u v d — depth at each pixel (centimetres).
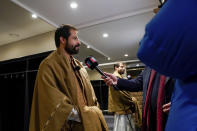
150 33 33
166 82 65
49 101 94
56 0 193
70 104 97
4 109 221
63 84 103
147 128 75
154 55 33
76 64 124
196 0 29
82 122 98
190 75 31
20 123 201
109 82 106
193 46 28
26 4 201
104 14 227
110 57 308
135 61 304
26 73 198
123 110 222
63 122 92
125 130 220
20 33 306
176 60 30
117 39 275
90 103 116
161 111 64
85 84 119
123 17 226
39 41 303
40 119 94
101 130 104
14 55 340
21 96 206
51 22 240
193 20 28
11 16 249
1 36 318
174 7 30
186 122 29
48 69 103
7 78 227
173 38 29
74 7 208
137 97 278
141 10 214
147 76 85
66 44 116
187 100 30
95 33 264
